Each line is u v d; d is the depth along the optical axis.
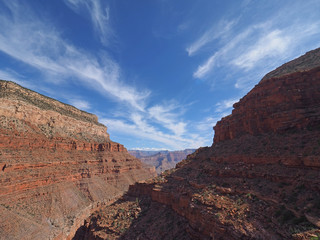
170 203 35.66
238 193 24.56
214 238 20.14
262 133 34.50
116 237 32.78
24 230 51.62
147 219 35.06
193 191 31.27
